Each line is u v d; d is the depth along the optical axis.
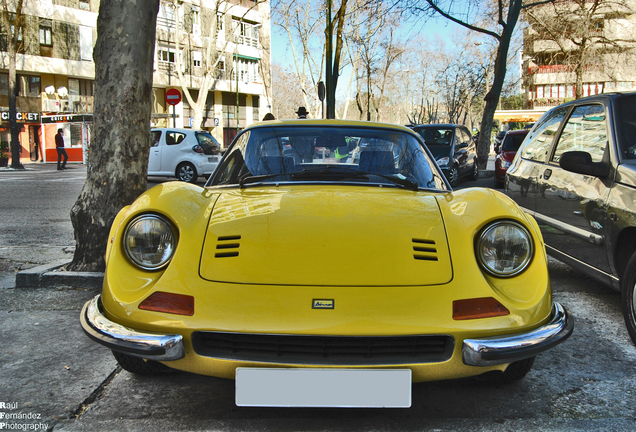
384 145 3.36
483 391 2.64
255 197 2.74
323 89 13.94
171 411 2.40
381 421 2.33
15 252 5.61
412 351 2.09
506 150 12.97
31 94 32.94
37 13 32.06
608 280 3.62
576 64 29.75
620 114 3.79
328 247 2.23
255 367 2.05
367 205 2.61
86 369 2.83
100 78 4.45
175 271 2.18
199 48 41.00
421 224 2.43
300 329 1.98
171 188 2.58
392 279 2.12
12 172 20.39
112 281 2.22
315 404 2.03
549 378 2.79
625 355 3.10
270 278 2.11
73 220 4.50
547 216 4.44
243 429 2.25
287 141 3.36
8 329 3.41
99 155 4.45
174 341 2.03
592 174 3.66
